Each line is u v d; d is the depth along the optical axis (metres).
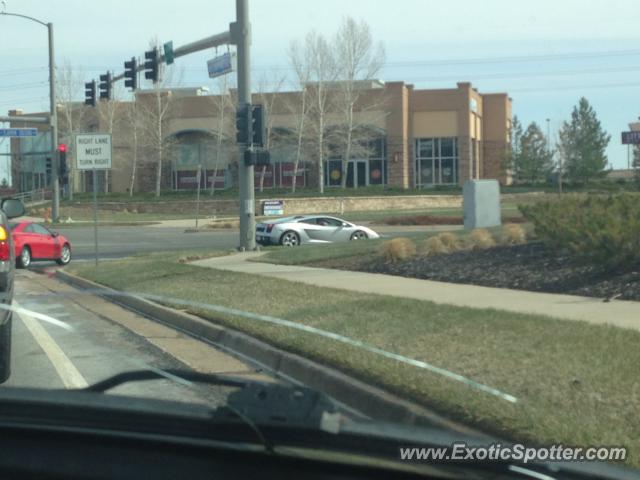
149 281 16.98
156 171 70.81
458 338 9.43
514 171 72.00
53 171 48.59
